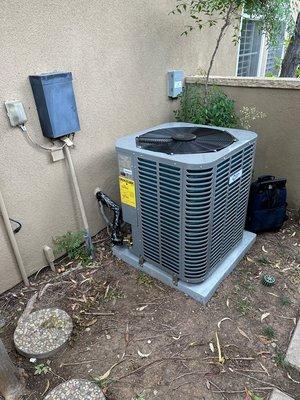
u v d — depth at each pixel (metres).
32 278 2.04
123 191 1.87
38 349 1.52
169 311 1.76
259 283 1.93
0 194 1.66
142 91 2.38
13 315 1.78
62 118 1.77
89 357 1.52
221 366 1.45
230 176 1.66
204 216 1.58
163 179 1.58
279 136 2.45
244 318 1.70
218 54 3.29
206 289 1.80
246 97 2.50
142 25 2.18
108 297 1.88
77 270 2.11
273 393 1.32
